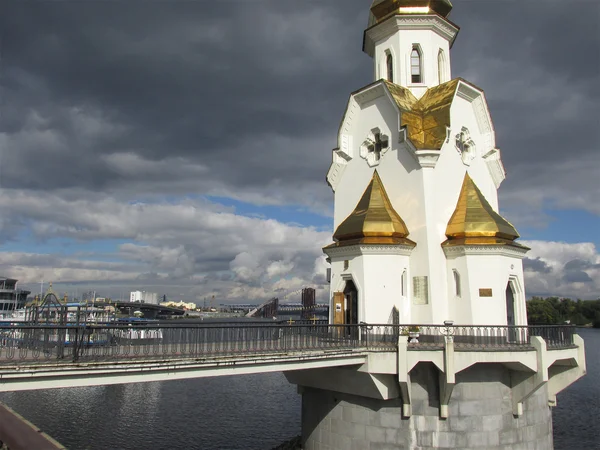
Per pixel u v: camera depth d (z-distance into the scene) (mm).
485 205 28609
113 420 43812
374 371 22188
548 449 25375
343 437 24266
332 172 32656
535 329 24953
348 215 31562
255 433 40188
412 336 23469
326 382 24500
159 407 49469
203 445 36625
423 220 27516
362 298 26469
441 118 28438
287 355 19938
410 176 28609
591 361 85750
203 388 60625
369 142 31250
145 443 36969
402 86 32594
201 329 19203
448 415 22859
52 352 17828
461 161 30297
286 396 56031
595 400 56000
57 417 44406
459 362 22234
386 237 26938
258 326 20719
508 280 27000
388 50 34062
